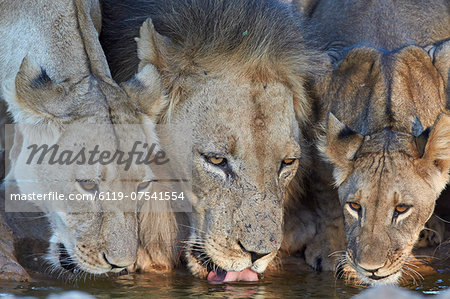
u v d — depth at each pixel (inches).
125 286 410.9
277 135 419.8
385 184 408.2
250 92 422.6
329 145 431.8
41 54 413.4
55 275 419.8
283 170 428.1
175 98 427.5
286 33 455.8
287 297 397.1
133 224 385.1
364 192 411.2
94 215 380.5
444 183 425.1
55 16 413.4
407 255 410.9
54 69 406.0
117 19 488.1
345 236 459.2
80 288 400.8
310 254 472.1
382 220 408.2
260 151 413.7
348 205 420.5
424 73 458.3
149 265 452.8
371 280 410.9
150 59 429.1
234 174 413.4
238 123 415.2
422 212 412.2
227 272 426.6
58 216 389.4
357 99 458.0
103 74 409.4
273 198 412.2
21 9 426.0
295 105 453.1
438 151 413.1
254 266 407.8
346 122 458.6
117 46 476.7
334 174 434.6
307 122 468.1
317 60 477.1
